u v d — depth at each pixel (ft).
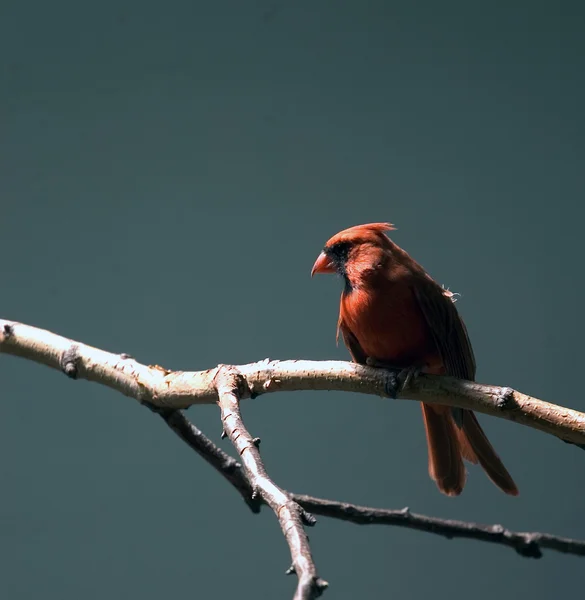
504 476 19.52
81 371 17.95
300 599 9.33
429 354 19.04
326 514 18.67
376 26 34.53
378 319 18.49
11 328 18.78
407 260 18.98
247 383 16.40
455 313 19.24
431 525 19.04
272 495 11.79
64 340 18.39
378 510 18.95
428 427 20.70
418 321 18.52
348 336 19.80
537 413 14.16
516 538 19.35
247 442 13.58
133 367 17.51
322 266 19.36
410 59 34.42
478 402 14.83
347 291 18.97
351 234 18.99
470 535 19.29
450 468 20.54
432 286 18.74
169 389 16.83
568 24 33.99
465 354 19.51
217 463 17.48
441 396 15.42
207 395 16.38
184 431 17.51
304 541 10.63
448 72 34.37
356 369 16.24
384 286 18.38
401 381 15.74
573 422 13.82
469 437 19.56
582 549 19.44
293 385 16.33
